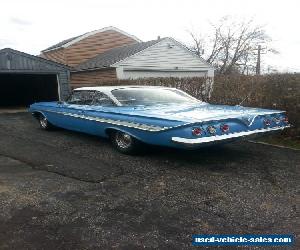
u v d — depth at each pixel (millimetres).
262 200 4148
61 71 18781
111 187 4684
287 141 7484
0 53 16578
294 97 7430
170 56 22500
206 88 10727
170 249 3098
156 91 7016
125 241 3246
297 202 4086
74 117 7543
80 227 3533
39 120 9719
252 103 8594
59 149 7027
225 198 4227
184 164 5699
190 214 3793
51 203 4160
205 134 4953
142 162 5852
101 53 27094
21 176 5234
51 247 3154
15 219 3730
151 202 4137
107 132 6656
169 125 5145
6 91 23312
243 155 6266
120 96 6684
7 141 8078
